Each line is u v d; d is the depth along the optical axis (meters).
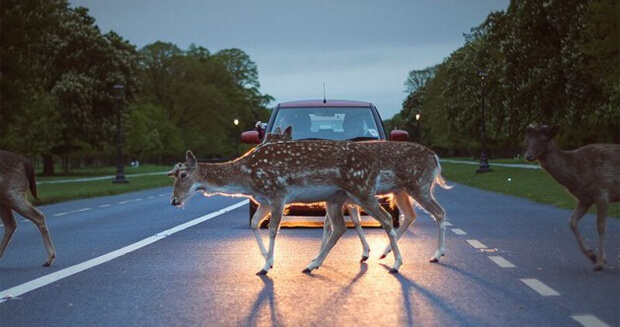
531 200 28.12
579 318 7.68
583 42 41.56
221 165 11.10
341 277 10.30
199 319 7.84
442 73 99.06
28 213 11.98
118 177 51.47
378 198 16.52
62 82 76.81
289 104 17.12
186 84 121.69
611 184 10.78
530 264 11.38
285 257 12.45
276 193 10.92
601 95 44.16
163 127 115.75
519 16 47.53
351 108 16.92
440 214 11.84
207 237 15.72
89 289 9.70
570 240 14.55
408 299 8.72
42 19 44.22
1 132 45.06
